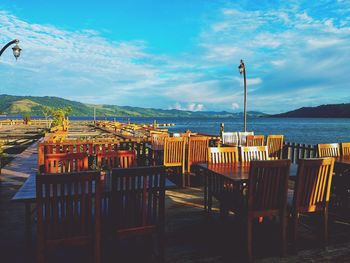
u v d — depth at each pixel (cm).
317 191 347
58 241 250
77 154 389
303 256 333
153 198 283
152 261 312
